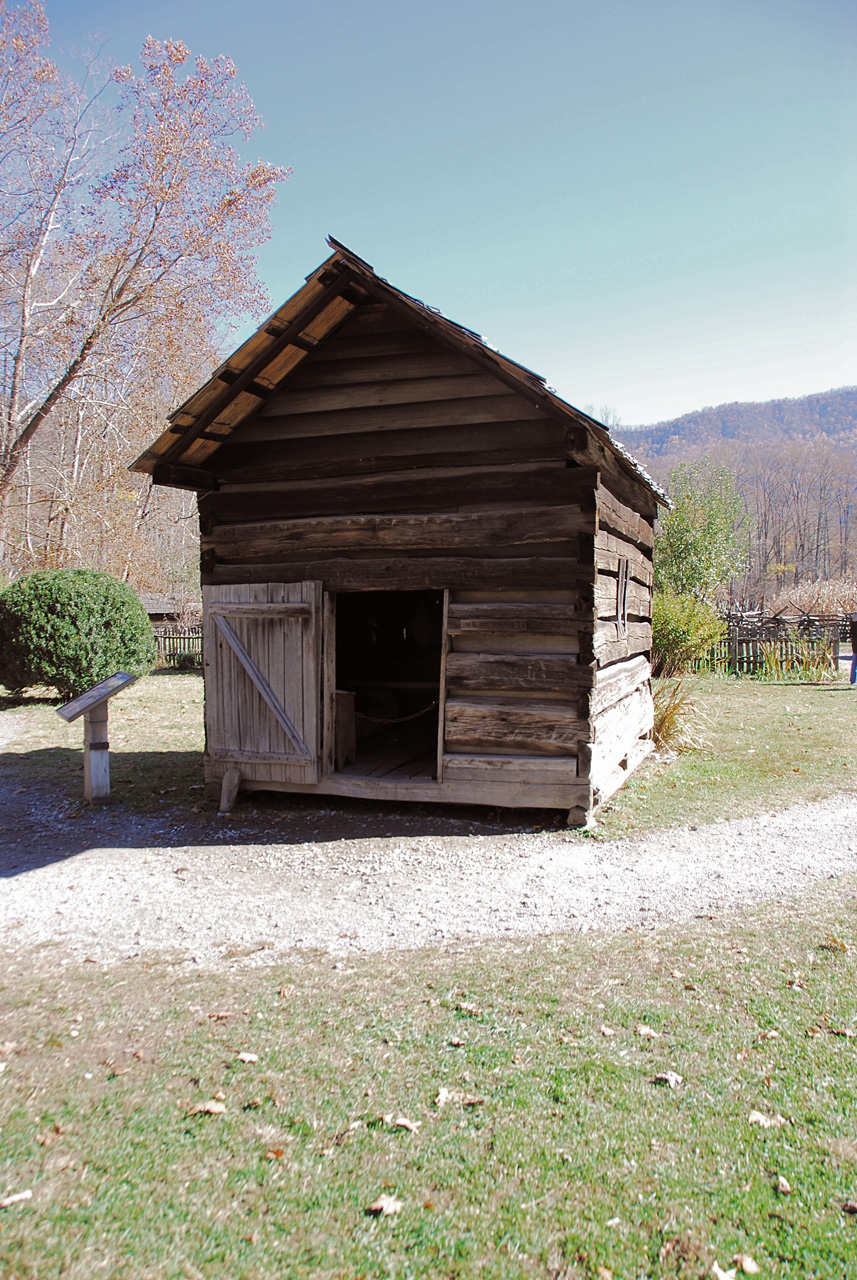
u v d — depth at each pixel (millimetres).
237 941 5094
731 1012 4027
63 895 5969
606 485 7891
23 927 5406
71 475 27844
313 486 7922
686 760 10180
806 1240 2621
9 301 23906
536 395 6727
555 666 7156
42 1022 4125
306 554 7961
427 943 4973
